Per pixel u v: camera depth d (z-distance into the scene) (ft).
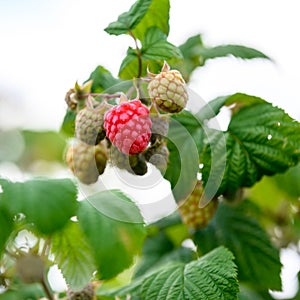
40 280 1.09
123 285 1.19
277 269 1.26
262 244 1.27
